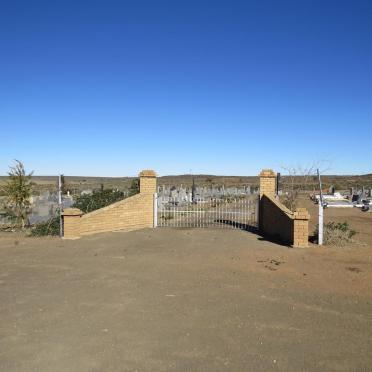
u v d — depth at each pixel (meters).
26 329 6.13
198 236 15.19
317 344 5.66
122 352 5.37
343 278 9.30
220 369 4.93
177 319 6.56
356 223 22.45
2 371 4.86
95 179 107.38
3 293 7.99
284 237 14.31
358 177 112.44
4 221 19.00
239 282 8.87
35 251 12.34
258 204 17.22
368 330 6.20
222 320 6.54
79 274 9.52
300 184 26.38
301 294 8.03
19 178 18.59
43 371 4.88
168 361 5.13
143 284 8.64
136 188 23.30
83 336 5.88
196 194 39.00
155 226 17.95
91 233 15.45
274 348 5.52
